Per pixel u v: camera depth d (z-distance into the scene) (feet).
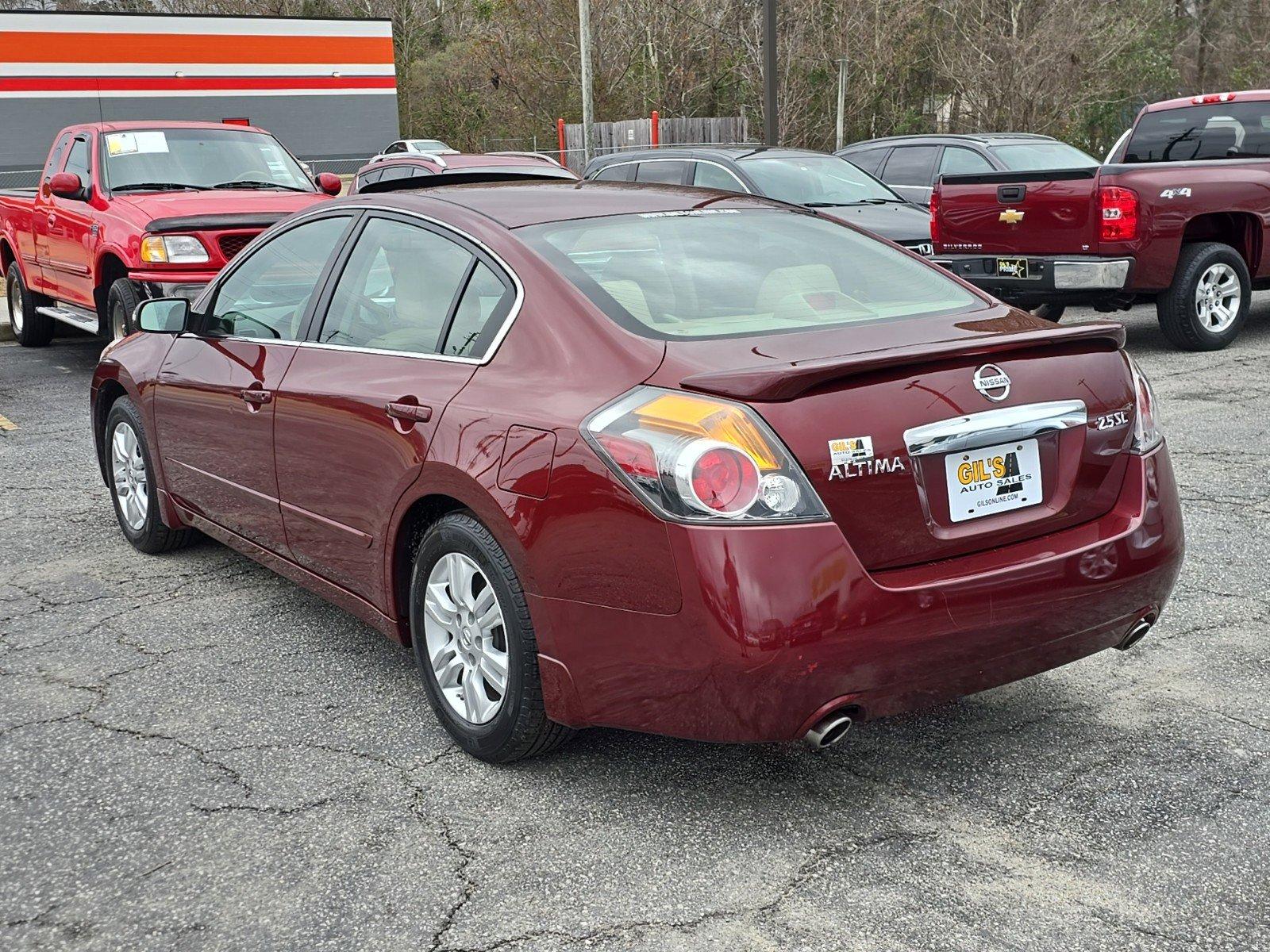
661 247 11.42
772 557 8.61
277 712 12.20
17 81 102.99
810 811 9.98
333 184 35.01
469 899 8.84
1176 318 30.35
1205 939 8.13
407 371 11.53
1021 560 9.57
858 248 12.26
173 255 29.89
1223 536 16.60
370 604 12.41
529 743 10.46
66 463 23.72
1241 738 10.99
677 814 10.00
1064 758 10.73
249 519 14.44
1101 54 125.59
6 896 9.00
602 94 134.82
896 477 9.16
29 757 11.29
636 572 9.01
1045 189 29.86
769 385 8.74
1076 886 8.78
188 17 110.32
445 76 159.94
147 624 14.87
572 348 10.07
